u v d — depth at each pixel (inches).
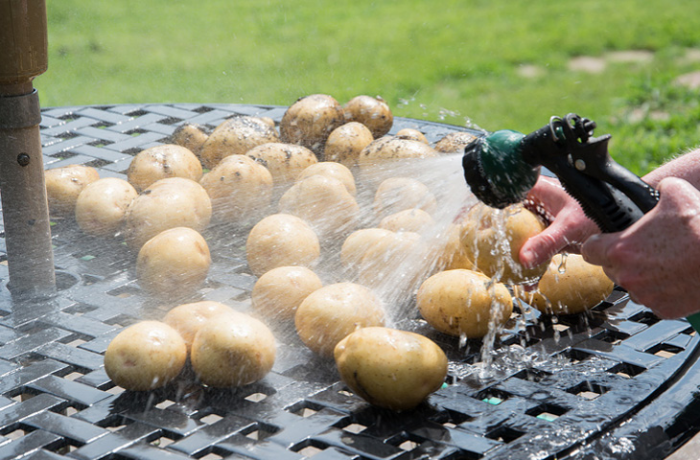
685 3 269.0
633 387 39.8
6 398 39.2
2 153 48.8
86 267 55.7
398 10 275.3
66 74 191.0
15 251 50.8
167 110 88.4
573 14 259.9
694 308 35.2
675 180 34.4
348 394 40.3
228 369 39.5
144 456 34.6
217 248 59.6
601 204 34.4
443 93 185.2
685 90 177.0
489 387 40.7
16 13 45.9
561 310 47.8
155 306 50.3
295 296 47.4
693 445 38.2
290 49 222.5
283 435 36.3
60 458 34.4
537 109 172.2
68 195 63.9
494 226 42.6
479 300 44.6
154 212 57.5
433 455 34.9
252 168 64.6
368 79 195.2
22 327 46.8
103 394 39.8
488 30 244.1
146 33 234.7
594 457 34.5
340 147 73.2
